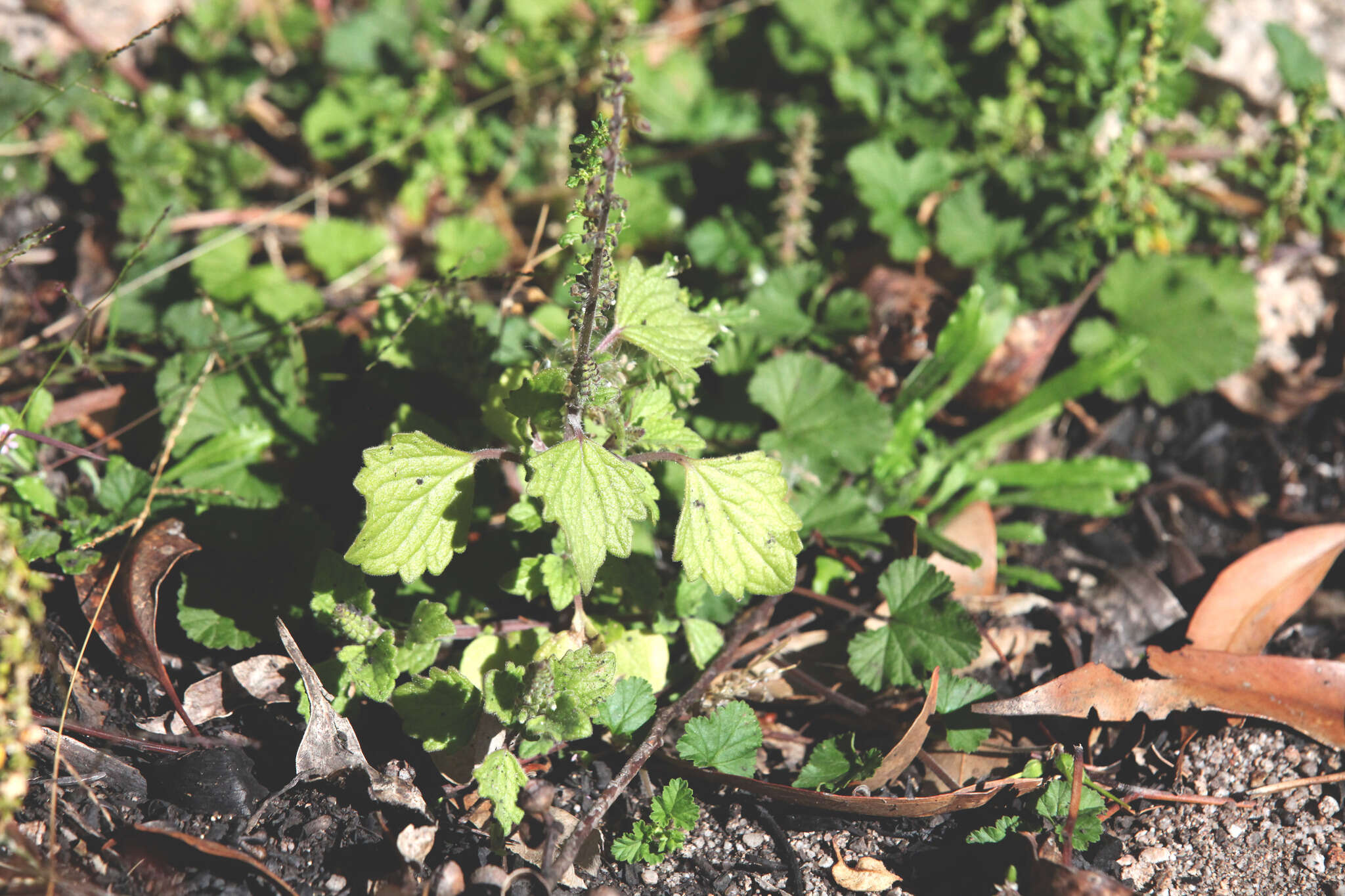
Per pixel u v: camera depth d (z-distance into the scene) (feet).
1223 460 2.13
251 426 1.95
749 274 2.17
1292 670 1.87
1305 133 2.12
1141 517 2.09
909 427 2.02
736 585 1.74
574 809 1.79
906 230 2.16
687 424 2.00
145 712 1.80
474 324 1.97
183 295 2.13
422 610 1.78
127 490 1.89
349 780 1.77
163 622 1.87
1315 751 1.86
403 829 1.75
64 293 1.92
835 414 1.97
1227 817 1.83
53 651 1.77
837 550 1.95
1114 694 1.84
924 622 1.85
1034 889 1.74
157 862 1.72
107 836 1.73
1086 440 2.15
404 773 1.78
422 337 1.95
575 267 1.78
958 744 1.82
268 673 1.80
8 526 1.79
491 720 1.77
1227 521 2.09
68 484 1.95
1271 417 2.15
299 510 1.90
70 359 2.04
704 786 1.82
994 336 2.06
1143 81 2.08
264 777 1.78
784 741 1.87
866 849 1.79
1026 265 2.12
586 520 1.69
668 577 1.95
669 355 1.74
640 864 1.77
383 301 1.98
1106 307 2.13
